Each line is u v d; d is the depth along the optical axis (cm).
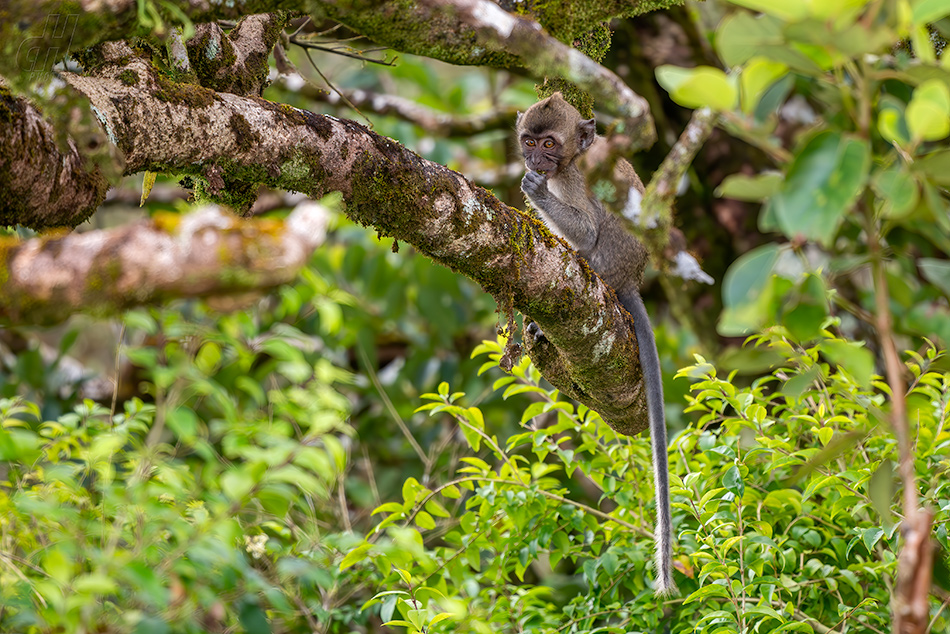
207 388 599
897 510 816
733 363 594
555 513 923
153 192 1686
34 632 641
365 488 1376
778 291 526
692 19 1616
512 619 888
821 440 820
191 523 671
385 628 1121
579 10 816
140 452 655
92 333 1975
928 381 858
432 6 588
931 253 1417
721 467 904
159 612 562
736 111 532
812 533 833
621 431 984
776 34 466
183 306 1308
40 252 488
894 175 457
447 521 1121
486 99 2134
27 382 1549
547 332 877
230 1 615
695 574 911
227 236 478
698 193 1634
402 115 1734
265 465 562
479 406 1505
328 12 641
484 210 797
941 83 450
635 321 968
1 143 575
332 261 1734
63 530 658
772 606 811
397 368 1731
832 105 661
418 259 1606
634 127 621
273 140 712
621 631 828
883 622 769
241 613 696
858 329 1440
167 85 684
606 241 1115
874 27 427
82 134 614
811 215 444
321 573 655
